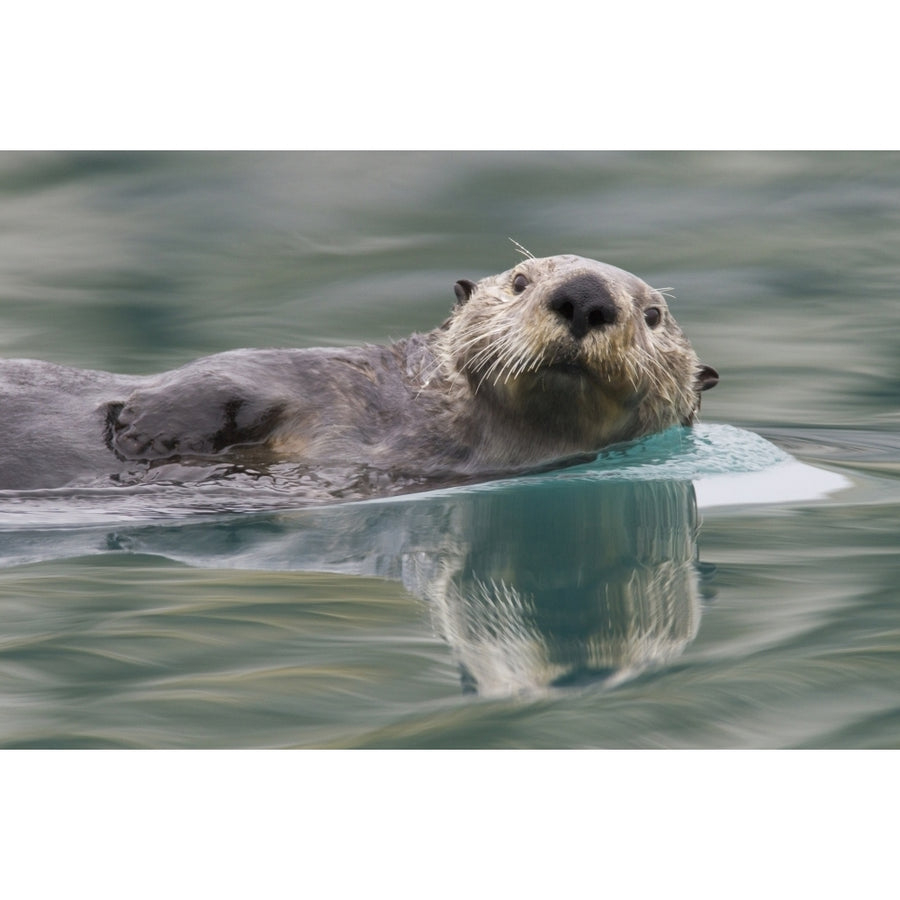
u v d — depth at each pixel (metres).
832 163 42.03
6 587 15.55
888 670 13.20
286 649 13.74
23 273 35.22
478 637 14.13
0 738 11.86
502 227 37.97
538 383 19.14
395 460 20.19
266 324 32.34
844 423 26.88
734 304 34.00
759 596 15.48
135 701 12.54
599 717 12.23
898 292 34.69
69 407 20.23
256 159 42.03
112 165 41.56
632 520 18.81
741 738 11.87
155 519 18.28
